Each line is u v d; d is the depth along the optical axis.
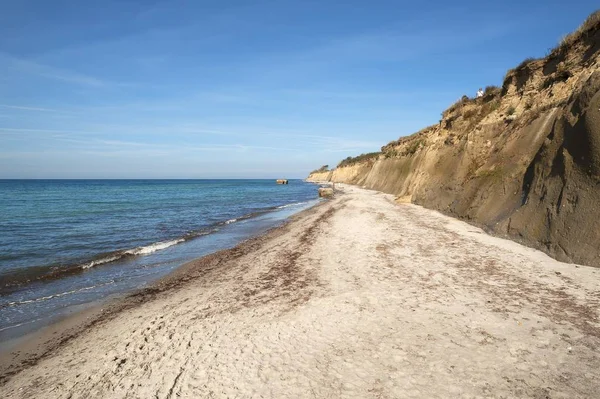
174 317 7.68
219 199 52.41
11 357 6.48
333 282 9.26
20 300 9.48
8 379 5.69
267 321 7.07
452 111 31.75
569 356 5.13
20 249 15.91
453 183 20.62
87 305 9.05
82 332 7.40
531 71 18.94
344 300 7.88
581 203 9.45
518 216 12.16
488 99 25.67
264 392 4.79
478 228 14.55
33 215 29.06
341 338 6.18
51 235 19.67
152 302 9.00
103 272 12.23
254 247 15.57
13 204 40.44
